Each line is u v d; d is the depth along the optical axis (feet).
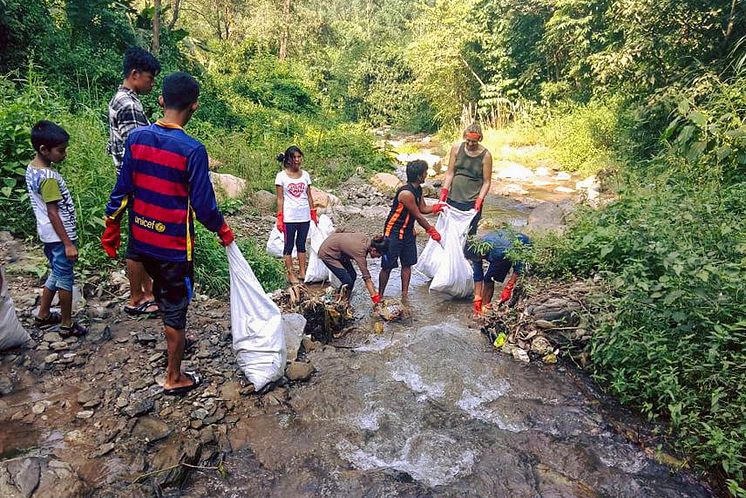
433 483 9.37
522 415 11.22
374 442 10.33
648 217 14.30
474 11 61.87
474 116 63.00
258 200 27.73
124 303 13.69
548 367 12.97
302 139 42.88
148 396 10.53
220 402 10.81
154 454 9.20
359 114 90.43
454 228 17.56
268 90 64.13
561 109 51.72
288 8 91.61
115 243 10.30
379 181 35.63
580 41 46.80
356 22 118.11
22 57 28.30
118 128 12.36
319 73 91.91
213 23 86.94
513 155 46.14
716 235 13.16
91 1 33.78
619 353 11.76
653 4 30.58
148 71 12.50
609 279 13.38
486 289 16.22
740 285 11.10
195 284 15.66
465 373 12.60
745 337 10.96
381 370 12.73
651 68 32.76
